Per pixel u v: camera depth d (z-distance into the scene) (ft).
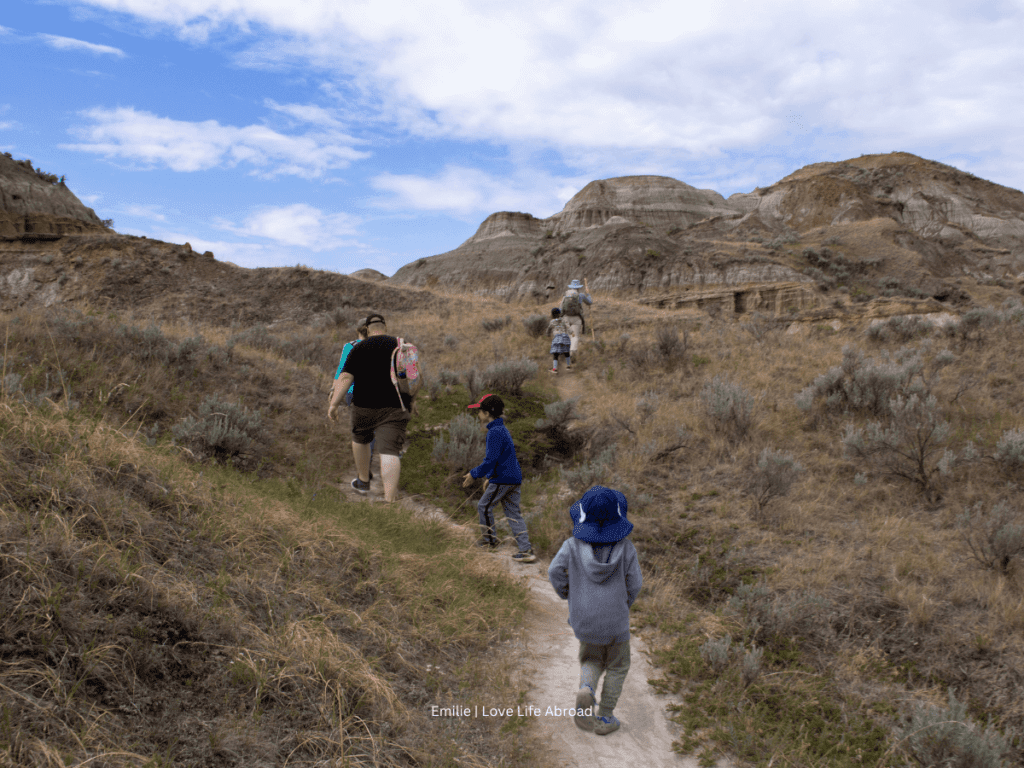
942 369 31.71
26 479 10.68
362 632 11.73
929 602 14.76
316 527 15.29
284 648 9.88
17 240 96.07
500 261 315.99
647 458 25.49
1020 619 13.79
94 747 6.69
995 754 9.94
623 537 10.56
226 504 14.33
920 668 13.20
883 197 350.43
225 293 87.20
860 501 20.86
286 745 8.13
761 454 23.39
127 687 7.79
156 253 93.71
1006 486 20.29
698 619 15.40
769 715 11.83
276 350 40.93
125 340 27.81
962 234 312.29
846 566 16.70
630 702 12.18
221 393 26.84
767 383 33.71
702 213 436.76
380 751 8.72
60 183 232.12
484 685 11.69
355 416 21.62
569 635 14.74
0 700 6.59
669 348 40.75
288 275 88.48
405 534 18.43
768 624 14.61
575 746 10.54
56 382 22.17
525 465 27.07
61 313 30.04
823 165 416.26
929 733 10.72
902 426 24.02
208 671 8.81
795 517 19.88
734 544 18.88
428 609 13.84
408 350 21.43
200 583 10.65
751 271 163.94
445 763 9.00
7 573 8.29
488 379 36.73
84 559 9.41
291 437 26.14
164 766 6.87
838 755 10.79
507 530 21.33
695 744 10.98
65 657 7.64
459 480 24.98
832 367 31.60
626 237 202.69
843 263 183.42
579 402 35.68
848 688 12.71
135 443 14.99
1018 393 27.96
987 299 157.17
